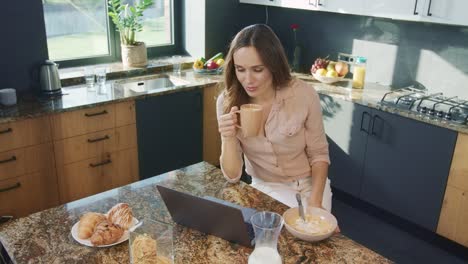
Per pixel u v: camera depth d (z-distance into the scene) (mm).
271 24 4023
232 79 1670
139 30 3582
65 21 3283
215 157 3641
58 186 2697
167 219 1382
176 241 1272
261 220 1173
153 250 1075
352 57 3410
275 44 1528
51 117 2531
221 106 1736
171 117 3164
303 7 3230
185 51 4020
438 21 2475
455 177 2422
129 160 3016
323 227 1306
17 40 2750
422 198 2623
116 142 2895
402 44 3066
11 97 2568
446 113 2471
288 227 1282
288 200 1741
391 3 2674
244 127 1450
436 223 2592
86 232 1251
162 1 3822
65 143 2643
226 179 1657
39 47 2857
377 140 2775
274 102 1706
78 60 3436
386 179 2795
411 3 2572
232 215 1179
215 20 3773
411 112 2566
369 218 2980
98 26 3504
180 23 3957
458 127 2332
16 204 2537
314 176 1756
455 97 2768
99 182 2900
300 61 3760
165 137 3182
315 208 1388
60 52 3338
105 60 3607
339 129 3006
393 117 2639
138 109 2938
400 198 2748
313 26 3648
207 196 1486
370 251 1234
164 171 3283
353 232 2809
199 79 3418
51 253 1195
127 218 1310
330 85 3248
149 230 1090
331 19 3492
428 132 2480
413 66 3037
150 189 1579
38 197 2623
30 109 2520
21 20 2734
